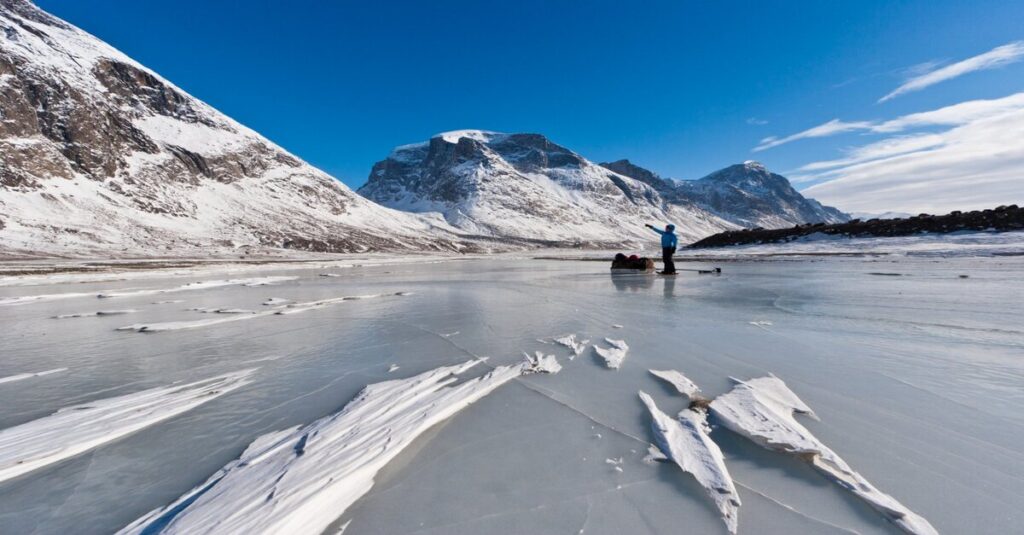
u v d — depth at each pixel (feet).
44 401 12.23
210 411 11.26
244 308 29.40
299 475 7.84
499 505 7.12
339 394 12.32
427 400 11.35
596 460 8.45
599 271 65.46
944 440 8.54
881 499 6.81
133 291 42.29
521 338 18.48
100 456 8.98
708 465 8.05
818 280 37.78
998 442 8.38
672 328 19.52
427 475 8.00
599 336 18.45
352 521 6.76
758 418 9.64
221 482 7.70
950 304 22.86
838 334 17.17
